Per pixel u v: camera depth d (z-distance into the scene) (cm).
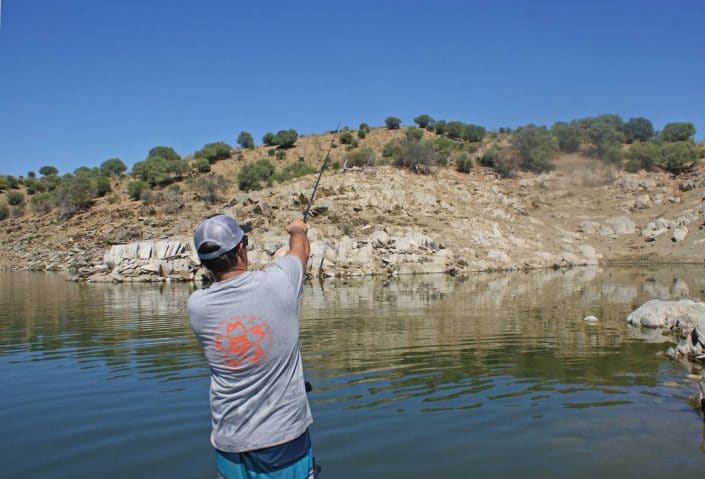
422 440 597
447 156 6175
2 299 2300
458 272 3512
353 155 5891
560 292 2312
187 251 3412
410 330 1356
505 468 524
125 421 675
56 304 2089
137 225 4906
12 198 7062
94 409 727
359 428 637
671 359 994
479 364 968
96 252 4406
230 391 318
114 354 1102
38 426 664
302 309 1819
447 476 509
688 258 4162
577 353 1055
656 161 5431
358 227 3991
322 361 1007
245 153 8244
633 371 905
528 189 5038
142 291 2638
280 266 330
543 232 4562
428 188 5028
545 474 511
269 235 3778
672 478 501
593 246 4531
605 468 522
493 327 1390
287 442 320
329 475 516
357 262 3541
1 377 919
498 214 4691
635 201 5006
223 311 314
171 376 905
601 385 817
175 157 8169
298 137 8844
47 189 7875
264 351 314
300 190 4622
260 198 4616
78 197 6169
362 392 790
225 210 4538
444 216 4456
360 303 1975
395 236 3812
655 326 1371
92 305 2045
